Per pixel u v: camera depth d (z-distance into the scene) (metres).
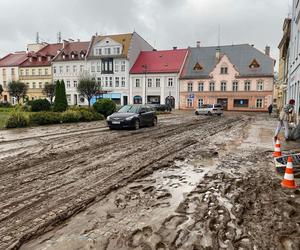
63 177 6.35
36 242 3.58
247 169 7.14
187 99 54.72
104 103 26.20
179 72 54.66
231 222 4.14
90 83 42.50
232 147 10.43
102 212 4.48
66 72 62.03
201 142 11.70
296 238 3.72
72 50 63.38
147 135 13.93
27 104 34.38
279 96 39.75
